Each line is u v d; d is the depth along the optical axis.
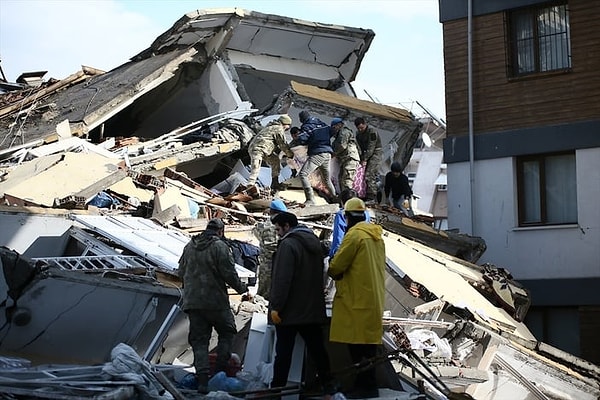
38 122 18.62
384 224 16.22
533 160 17.58
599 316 16.45
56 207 12.50
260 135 15.80
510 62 17.84
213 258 8.32
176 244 11.91
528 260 17.23
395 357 8.46
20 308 8.95
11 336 8.93
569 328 16.89
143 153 16.91
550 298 16.92
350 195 11.04
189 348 9.81
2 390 6.66
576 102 17.05
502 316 14.12
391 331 10.28
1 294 8.91
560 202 17.25
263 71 21.75
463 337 11.48
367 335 8.01
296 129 16.34
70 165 14.22
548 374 12.15
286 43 21.44
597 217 16.67
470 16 18.12
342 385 8.48
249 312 10.05
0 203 12.69
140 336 9.23
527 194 17.58
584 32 17.06
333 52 22.22
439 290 12.72
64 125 16.75
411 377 9.49
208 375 8.16
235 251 12.23
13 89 24.11
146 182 14.46
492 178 17.73
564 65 17.41
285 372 8.09
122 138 18.16
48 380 7.05
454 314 12.39
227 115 18.62
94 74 22.88
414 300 12.65
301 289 8.09
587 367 13.61
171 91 20.45
